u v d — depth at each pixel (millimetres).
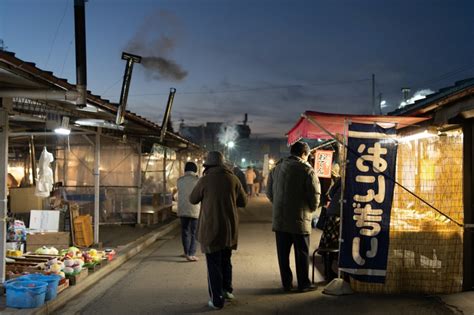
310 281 7422
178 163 22422
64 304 6410
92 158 14938
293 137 9906
